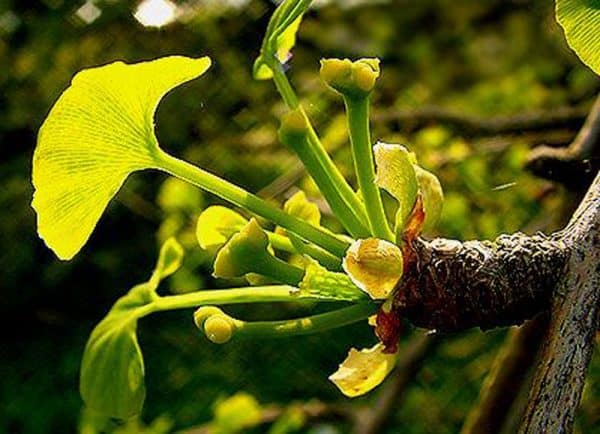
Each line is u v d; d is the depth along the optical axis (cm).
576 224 17
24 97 86
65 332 89
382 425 34
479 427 23
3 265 89
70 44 82
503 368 23
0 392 84
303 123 17
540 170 22
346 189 18
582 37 17
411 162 17
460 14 66
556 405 15
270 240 18
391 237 17
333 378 18
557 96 47
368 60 18
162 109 74
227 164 70
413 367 34
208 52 74
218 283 70
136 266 90
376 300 17
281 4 18
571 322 16
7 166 89
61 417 81
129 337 21
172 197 41
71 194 17
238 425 34
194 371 77
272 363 75
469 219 42
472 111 50
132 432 35
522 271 17
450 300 17
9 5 83
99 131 17
